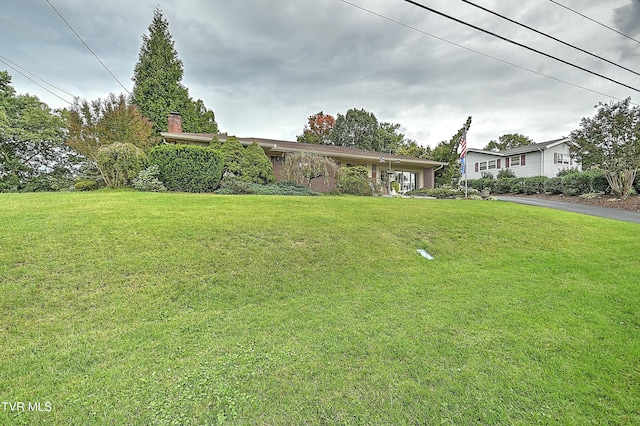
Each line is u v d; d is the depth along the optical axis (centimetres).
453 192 1634
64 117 1642
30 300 312
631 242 636
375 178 1809
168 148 1102
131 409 194
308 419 193
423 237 615
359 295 376
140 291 345
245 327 296
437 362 254
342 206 818
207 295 352
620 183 1330
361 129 3534
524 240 641
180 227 524
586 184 1508
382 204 905
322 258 476
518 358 262
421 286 410
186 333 282
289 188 1290
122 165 1109
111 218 547
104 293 336
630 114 1245
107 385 214
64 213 566
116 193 870
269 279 402
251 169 1328
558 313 344
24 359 237
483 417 199
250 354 255
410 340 284
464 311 344
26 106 1603
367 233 596
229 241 495
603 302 372
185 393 209
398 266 478
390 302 361
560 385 230
